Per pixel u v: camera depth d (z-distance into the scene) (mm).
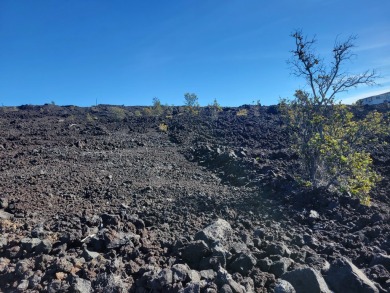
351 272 3568
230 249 4273
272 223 5621
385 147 11805
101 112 29953
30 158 10641
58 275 3510
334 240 5004
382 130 8203
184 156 12039
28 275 3561
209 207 6203
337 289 3590
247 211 6164
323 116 8180
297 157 10875
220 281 3379
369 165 9625
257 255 4254
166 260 4062
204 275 3598
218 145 13492
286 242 4867
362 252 4395
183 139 15125
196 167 10414
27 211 5695
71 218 5293
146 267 3688
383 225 5230
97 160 10695
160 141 14992
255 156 11305
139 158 11172
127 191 7191
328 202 6418
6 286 3475
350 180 6859
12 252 4078
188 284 3273
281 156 11117
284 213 6105
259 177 8469
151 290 3336
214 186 8102
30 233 4738
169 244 4492
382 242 4715
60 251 4113
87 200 6562
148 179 8461
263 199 6836
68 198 6613
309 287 3426
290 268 3971
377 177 7242
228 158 10406
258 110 26672
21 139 14016
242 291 3307
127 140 14664
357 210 6137
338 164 7121
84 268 3645
